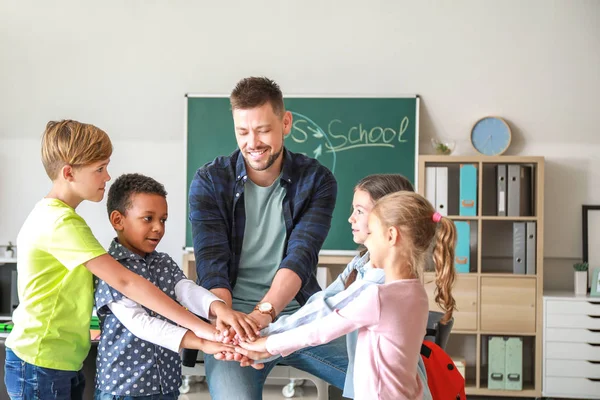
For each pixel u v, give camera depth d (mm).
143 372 2098
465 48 5133
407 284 1955
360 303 1923
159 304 2049
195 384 4520
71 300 2092
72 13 5078
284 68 5320
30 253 2074
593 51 5094
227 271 2414
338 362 2410
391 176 2287
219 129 5438
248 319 2145
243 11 5094
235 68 5332
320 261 5359
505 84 5254
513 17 5012
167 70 5336
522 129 5453
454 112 5406
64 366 2088
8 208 5695
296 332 2012
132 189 2203
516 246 5215
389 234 1979
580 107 5301
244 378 2262
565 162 5492
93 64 5309
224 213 2447
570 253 5523
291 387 4273
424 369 2186
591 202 5492
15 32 5160
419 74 5270
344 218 5418
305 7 5066
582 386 5055
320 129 5422
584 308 5051
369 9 5043
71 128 2104
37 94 5465
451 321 3330
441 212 5254
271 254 2479
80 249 2018
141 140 5648
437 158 5246
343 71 5297
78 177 2104
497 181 5266
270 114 2289
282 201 2467
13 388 2100
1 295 5520
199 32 5172
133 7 5066
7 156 5684
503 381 5184
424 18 5039
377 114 5387
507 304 5160
